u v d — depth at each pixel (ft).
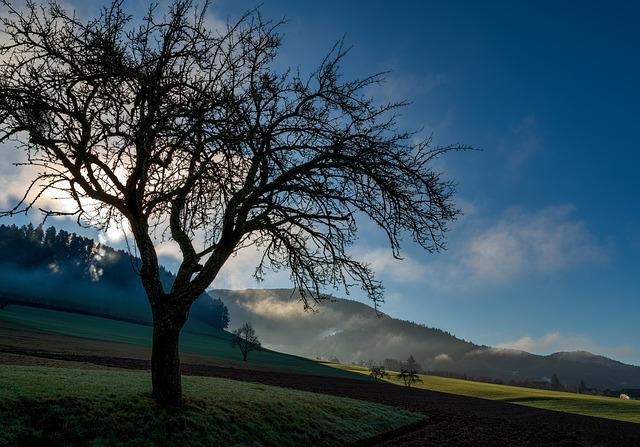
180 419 46.75
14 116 39.47
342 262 53.11
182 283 50.16
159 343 49.37
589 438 127.95
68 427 39.40
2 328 302.66
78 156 42.91
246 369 272.72
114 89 43.24
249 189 53.26
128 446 39.78
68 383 52.42
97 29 43.16
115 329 494.59
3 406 39.14
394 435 84.12
